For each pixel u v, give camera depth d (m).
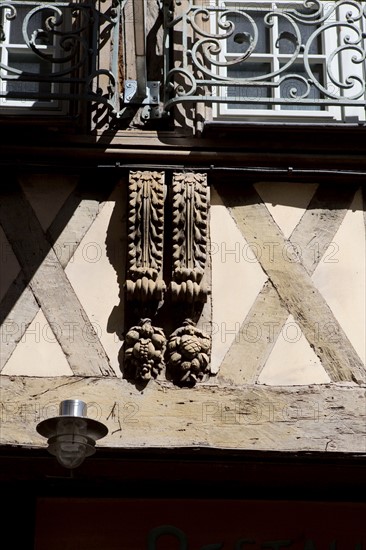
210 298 8.82
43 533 8.91
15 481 8.99
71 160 9.10
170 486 9.06
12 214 9.00
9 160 9.04
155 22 9.65
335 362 8.67
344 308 8.84
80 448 7.72
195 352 8.56
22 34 9.48
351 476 8.84
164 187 9.05
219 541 8.91
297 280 8.90
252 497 9.05
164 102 9.25
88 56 9.29
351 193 9.20
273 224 9.07
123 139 9.11
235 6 9.84
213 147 9.13
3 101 9.43
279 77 9.67
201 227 8.90
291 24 9.44
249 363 8.65
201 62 9.48
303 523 8.99
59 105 9.35
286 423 8.48
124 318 8.75
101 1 9.62
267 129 9.09
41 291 8.79
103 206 9.07
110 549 8.88
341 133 9.16
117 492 9.06
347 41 9.27
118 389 8.52
